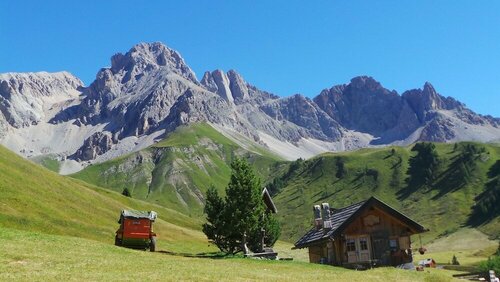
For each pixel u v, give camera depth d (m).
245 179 60.56
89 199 102.62
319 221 67.44
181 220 140.12
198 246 83.81
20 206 74.12
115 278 29.25
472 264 131.25
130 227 58.50
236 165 61.50
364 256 58.25
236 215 59.31
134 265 36.75
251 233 61.56
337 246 59.53
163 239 85.69
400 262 58.50
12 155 103.50
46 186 94.25
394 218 59.47
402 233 59.28
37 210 75.75
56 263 34.50
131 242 58.03
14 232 48.69
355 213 58.59
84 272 31.12
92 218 87.06
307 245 66.12
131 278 29.66
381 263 58.03
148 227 59.09
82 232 74.38
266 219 68.19
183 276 32.06
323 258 63.59
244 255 57.66
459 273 64.81
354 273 43.59
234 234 61.00
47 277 28.05
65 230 72.19
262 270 40.97
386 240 58.91
